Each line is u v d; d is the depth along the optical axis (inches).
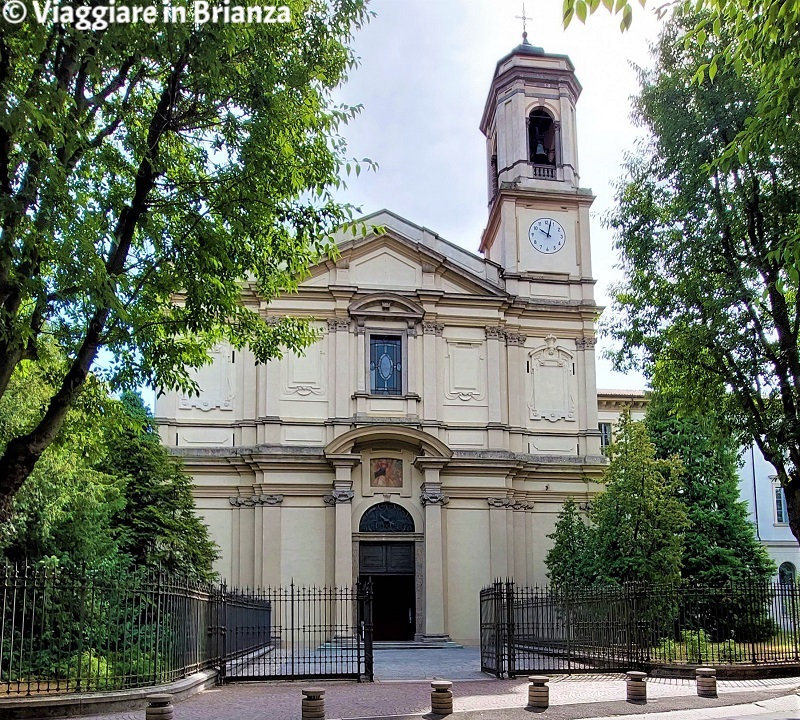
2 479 485.1
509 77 1524.4
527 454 1400.1
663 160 829.2
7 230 431.5
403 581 1382.9
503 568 1328.7
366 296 1375.5
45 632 661.3
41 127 436.1
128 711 565.3
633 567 1083.3
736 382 775.1
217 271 601.6
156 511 967.6
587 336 1454.2
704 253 794.8
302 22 595.8
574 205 1499.8
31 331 454.0
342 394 1348.4
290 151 587.5
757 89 738.8
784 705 603.5
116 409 631.8
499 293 1419.8
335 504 1295.5
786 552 1731.1
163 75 542.6
